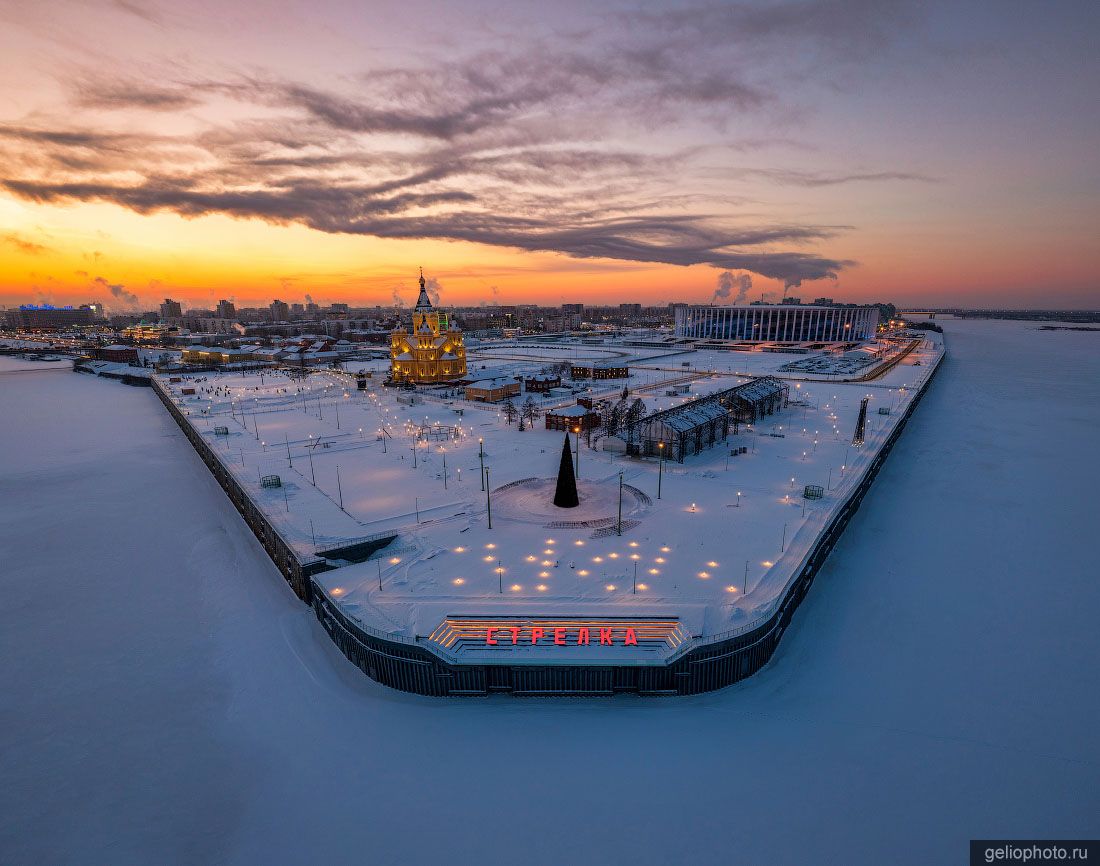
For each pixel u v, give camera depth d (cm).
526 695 4516
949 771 3691
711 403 11519
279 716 4328
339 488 8381
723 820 3347
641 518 7131
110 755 3966
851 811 3397
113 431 14638
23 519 8488
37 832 3366
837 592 6059
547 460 9856
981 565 6644
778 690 4550
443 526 6975
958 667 4800
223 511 8888
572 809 3447
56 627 5591
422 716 4300
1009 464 10631
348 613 5009
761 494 7975
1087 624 5419
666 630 4712
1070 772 3675
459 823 3372
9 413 17212
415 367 19438
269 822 3412
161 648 5231
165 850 3247
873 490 9338
